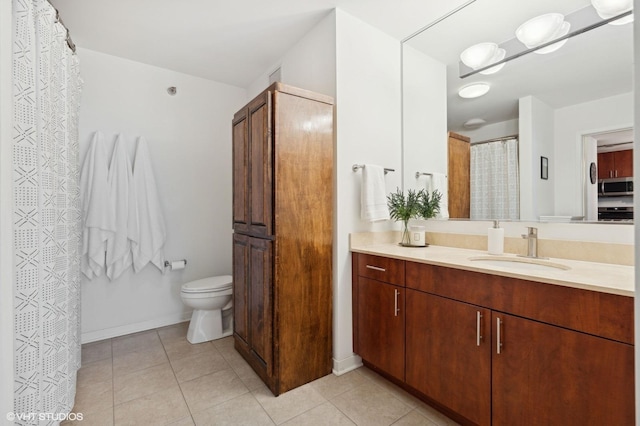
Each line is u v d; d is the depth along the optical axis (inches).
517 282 48.5
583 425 41.8
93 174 93.2
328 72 79.8
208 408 64.3
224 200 124.5
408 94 90.8
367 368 80.9
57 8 76.5
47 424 50.9
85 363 83.0
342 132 79.0
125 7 76.3
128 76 103.7
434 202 85.1
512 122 71.2
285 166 69.7
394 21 82.7
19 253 45.5
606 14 58.2
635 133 18.5
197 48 97.0
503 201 72.7
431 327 61.3
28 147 46.6
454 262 58.2
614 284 40.3
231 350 91.6
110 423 59.7
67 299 60.3
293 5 76.1
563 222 63.0
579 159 61.3
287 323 70.4
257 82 118.5
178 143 113.8
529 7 66.9
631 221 55.1
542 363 45.8
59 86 58.6
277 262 68.7
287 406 64.9
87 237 93.1
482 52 76.2
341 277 78.9
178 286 113.7
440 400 59.9
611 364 39.3
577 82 61.6
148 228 102.7
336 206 78.3
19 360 45.4
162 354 88.6
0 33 38.8
